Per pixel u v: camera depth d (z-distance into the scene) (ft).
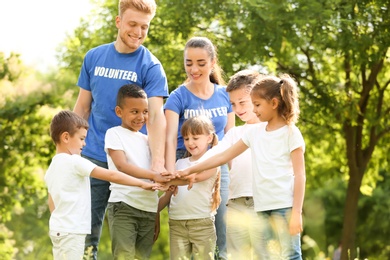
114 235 19.21
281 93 17.79
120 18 20.24
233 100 20.16
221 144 20.16
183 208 19.86
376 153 58.39
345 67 52.85
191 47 20.65
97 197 20.39
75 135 18.44
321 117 52.70
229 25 49.39
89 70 20.89
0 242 59.67
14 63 61.16
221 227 20.59
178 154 21.17
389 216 85.15
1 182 61.21
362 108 53.06
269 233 17.87
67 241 17.87
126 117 19.48
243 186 19.77
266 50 48.83
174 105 21.15
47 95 61.05
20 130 60.95
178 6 50.70
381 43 48.34
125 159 19.38
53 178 18.22
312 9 46.88
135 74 20.42
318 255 12.82
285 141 17.75
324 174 59.72
